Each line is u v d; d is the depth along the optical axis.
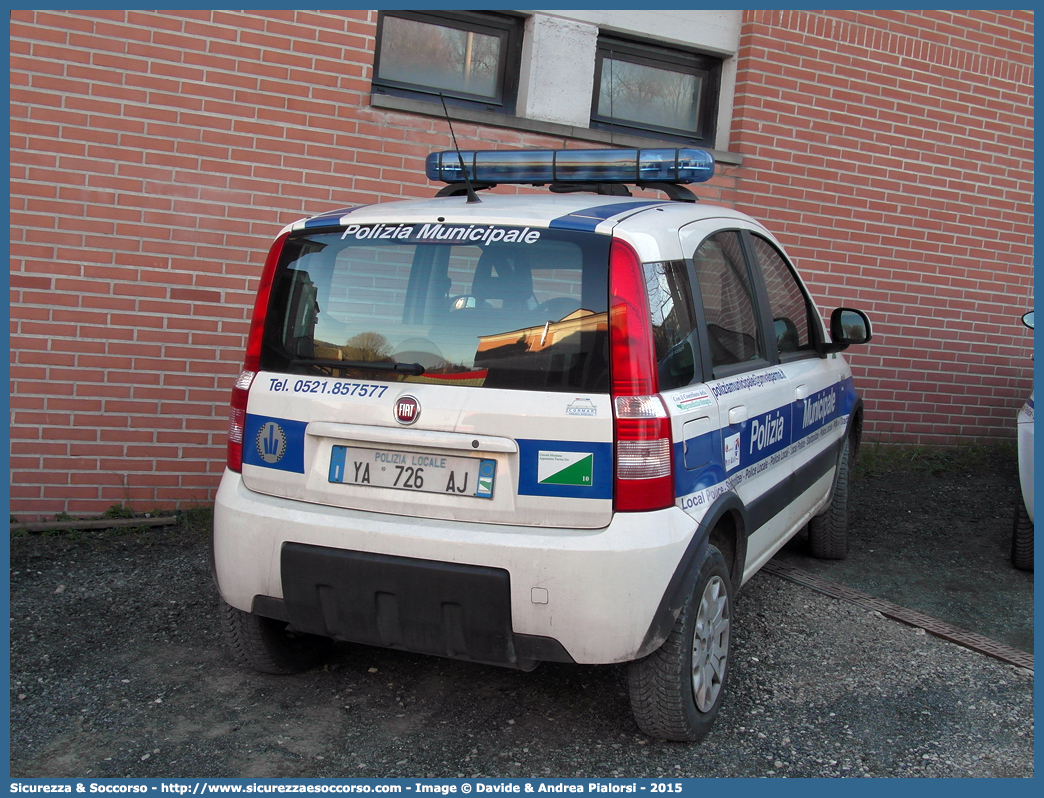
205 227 5.52
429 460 2.90
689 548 2.90
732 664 3.84
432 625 2.87
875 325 7.95
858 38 7.46
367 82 5.82
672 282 3.10
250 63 5.53
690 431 2.98
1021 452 5.09
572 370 2.81
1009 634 4.33
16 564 4.76
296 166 5.70
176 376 5.53
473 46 6.64
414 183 6.02
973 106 8.03
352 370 3.04
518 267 2.95
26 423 5.27
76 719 3.26
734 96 7.27
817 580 4.95
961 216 8.14
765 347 4.00
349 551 2.93
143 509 5.54
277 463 3.11
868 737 3.28
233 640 3.46
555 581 2.73
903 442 8.24
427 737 3.21
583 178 3.87
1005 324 8.53
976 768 3.10
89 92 5.21
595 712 3.41
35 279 5.21
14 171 5.12
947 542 5.80
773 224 7.39
